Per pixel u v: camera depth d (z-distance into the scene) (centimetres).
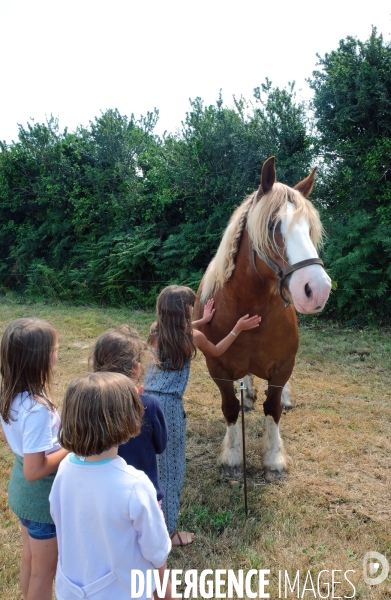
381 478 295
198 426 378
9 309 896
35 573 162
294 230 210
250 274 246
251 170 861
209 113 869
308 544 233
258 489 285
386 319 700
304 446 335
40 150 1145
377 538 237
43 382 153
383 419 377
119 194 1036
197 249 853
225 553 230
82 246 1056
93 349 175
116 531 119
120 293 936
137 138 1105
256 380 489
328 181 788
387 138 687
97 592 122
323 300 199
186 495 281
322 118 770
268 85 856
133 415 127
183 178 895
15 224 1205
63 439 124
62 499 125
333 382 462
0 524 256
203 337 235
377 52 713
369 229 698
